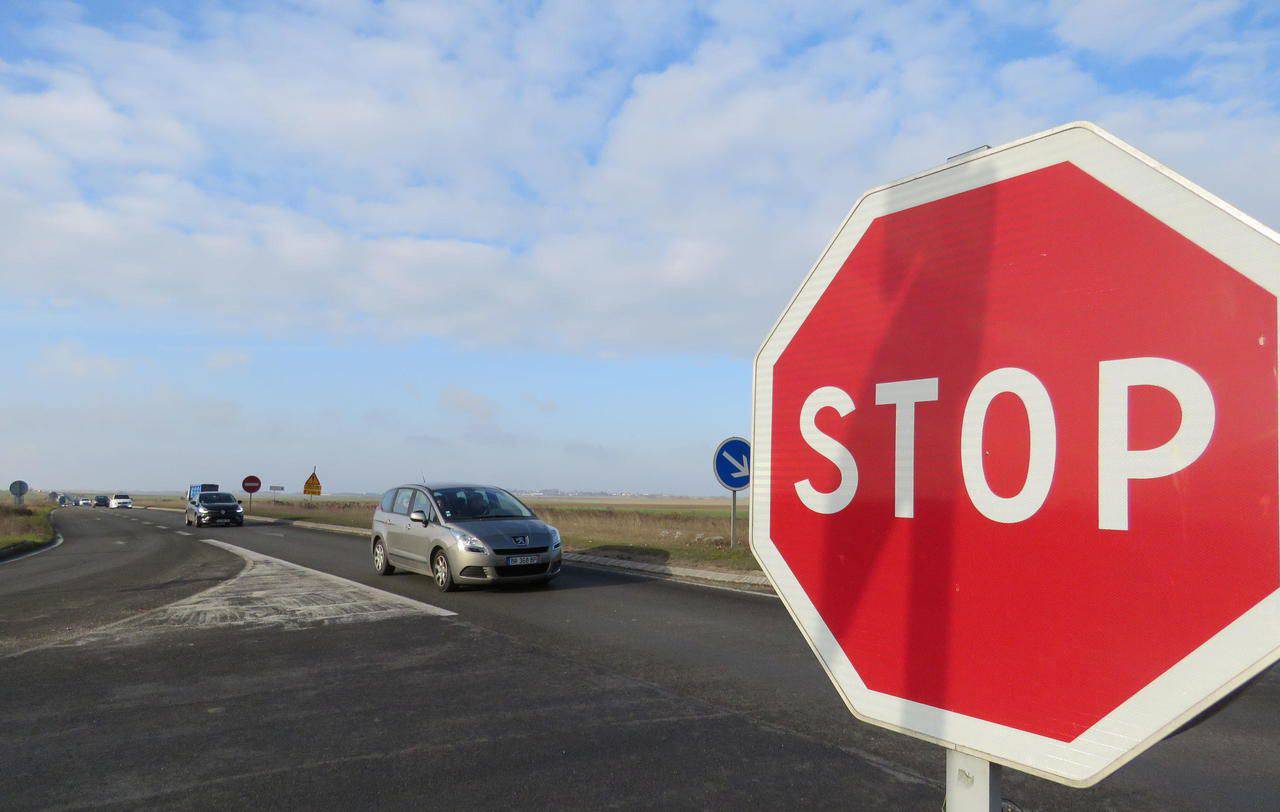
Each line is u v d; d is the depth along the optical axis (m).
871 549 1.44
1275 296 0.99
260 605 10.61
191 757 4.94
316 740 5.22
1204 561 1.04
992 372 1.29
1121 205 1.16
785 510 1.60
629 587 12.23
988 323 1.30
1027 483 1.23
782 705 5.92
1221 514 1.02
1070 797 4.20
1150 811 4.03
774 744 5.07
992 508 1.27
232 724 5.57
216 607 10.48
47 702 6.14
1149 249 1.12
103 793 4.41
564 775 4.59
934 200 1.40
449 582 11.79
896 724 1.38
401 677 6.80
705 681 6.61
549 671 6.97
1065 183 1.22
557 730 5.38
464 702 6.05
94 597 11.81
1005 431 1.26
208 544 22.75
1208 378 1.05
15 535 28.02
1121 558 1.12
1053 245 1.23
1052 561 1.19
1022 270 1.26
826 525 1.52
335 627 9.03
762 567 1.63
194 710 5.91
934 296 1.38
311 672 7.00
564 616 9.67
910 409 1.40
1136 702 1.09
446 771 4.67
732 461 15.34
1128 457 1.12
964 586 1.30
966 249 1.34
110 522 43.09
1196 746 4.92
